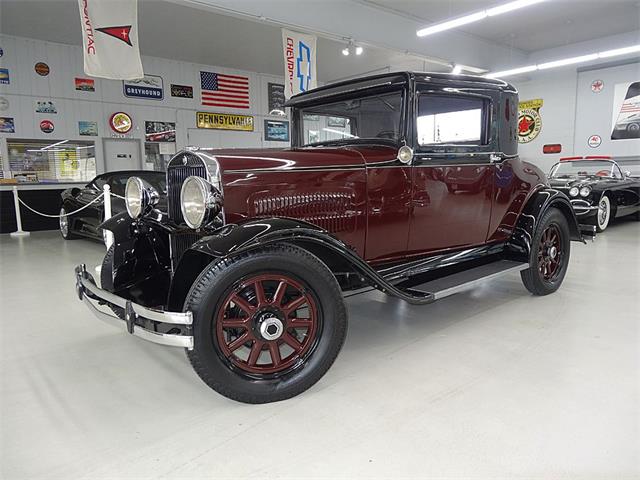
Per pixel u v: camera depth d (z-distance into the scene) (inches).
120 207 233.1
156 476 60.1
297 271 78.4
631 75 426.6
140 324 77.3
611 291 146.6
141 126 404.2
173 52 393.4
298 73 286.4
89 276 97.1
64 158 368.5
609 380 84.5
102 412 77.2
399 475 59.1
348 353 99.7
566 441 65.5
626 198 299.6
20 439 69.4
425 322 119.6
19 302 145.1
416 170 105.3
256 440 67.7
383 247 104.8
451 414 73.4
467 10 342.6
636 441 65.3
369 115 109.8
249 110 472.1
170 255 103.8
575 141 474.3
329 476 59.2
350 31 315.6
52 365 97.2
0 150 340.2
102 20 197.6
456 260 119.6
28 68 346.0
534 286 137.9
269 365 79.8
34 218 353.1
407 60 441.1
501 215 127.3
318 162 93.6
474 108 114.7
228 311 80.5
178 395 83.0
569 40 441.7
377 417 73.2
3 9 289.0
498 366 91.5
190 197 81.7
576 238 147.2
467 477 58.4
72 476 60.4
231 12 254.7
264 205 87.6
